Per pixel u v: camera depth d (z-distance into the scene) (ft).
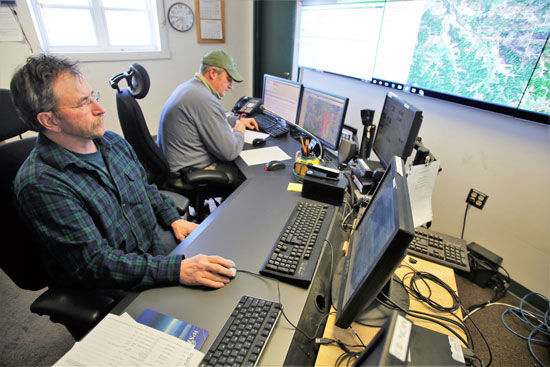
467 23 5.28
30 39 7.85
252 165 5.30
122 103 4.87
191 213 7.34
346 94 8.39
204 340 2.21
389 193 2.46
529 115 4.78
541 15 4.41
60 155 2.96
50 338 4.68
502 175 5.45
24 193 2.68
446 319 2.64
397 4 6.33
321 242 3.18
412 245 3.52
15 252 3.00
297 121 6.52
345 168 5.19
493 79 5.14
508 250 5.65
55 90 2.72
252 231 3.43
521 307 5.32
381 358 1.22
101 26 9.11
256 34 11.03
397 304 2.77
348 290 2.49
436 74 5.96
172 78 10.58
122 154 3.89
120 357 2.07
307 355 2.34
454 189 6.27
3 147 3.10
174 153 5.96
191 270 2.72
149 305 2.53
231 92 12.39
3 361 4.35
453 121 5.97
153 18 9.78
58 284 3.22
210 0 10.19
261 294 2.64
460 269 3.28
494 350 4.77
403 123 3.96
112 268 2.80
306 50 9.34
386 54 6.86
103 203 3.26
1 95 3.21
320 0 8.36
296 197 4.19
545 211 5.03
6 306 5.20
